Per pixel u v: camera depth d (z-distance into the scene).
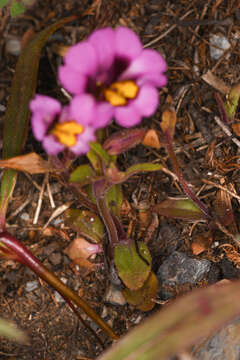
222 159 0.17
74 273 0.17
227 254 0.17
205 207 0.16
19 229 0.17
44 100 0.14
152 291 0.16
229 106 0.17
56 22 0.17
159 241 0.17
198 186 0.17
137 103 0.14
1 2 0.17
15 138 0.16
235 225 0.17
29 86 0.17
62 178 0.16
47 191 0.17
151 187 0.17
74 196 0.17
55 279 0.16
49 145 0.14
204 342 0.15
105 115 0.14
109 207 0.16
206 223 0.17
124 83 0.14
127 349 0.13
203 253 0.17
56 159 0.15
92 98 0.14
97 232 0.17
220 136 0.17
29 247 0.17
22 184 0.17
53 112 0.14
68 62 0.14
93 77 0.14
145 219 0.17
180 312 0.13
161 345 0.13
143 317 0.17
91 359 0.17
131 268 0.16
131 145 0.15
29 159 0.15
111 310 0.17
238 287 0.13
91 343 0.17
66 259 0.17
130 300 0.16
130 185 0.17
